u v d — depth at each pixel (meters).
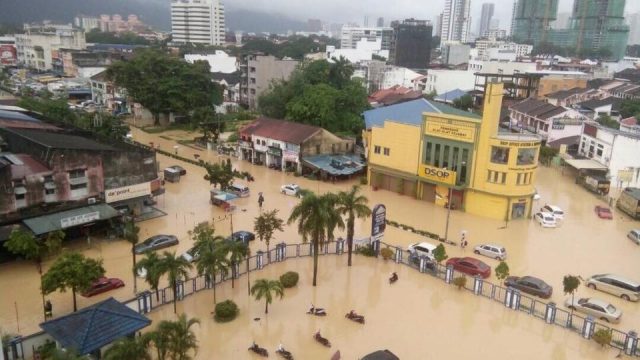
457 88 160.25
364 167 76.81
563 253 51.78
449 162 64.19
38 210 46.59
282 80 117.31
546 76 143.88
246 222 56.66
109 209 50.31
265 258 45.53
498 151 60.62
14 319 35.47
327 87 97.81
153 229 53.59
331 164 76.12
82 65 159.50
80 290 35.25
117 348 26.66
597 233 58.34
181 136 105.38
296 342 33.97
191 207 61.47
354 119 96.56
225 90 147.50
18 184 45.09
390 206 65.19
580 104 127.56
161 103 111.38
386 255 47.06
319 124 93.94
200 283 41.16
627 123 104.44
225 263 38.59
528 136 62.00
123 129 90.44
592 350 34.25
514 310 39.22
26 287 40.22
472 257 49.53
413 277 44.34
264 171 79.81
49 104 94.69
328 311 38.12
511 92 142.62
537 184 79.56
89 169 49.94
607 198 72.44
